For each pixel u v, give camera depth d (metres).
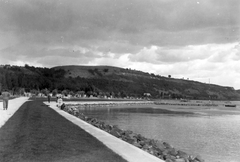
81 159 8.91
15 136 12.64
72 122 21.22
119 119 39.62
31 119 20.53
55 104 47.25
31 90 108.94
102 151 10.51
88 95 124.94
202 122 38.97
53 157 8.94
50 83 130.75
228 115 56.00
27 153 9.28
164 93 198.38
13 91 98.56
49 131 14.75
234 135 26.62
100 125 23.89
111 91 160.50
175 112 59.97
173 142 22.36
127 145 12.41
